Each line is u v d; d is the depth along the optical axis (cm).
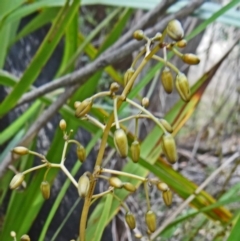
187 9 38
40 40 74
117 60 39
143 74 78
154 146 37
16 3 36
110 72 50
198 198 38
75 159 67
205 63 94
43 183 20
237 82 93
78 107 18
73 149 68
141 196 84
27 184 44
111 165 80
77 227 63
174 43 17
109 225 72
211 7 38
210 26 93
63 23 34
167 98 94
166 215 77
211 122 93
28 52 72
